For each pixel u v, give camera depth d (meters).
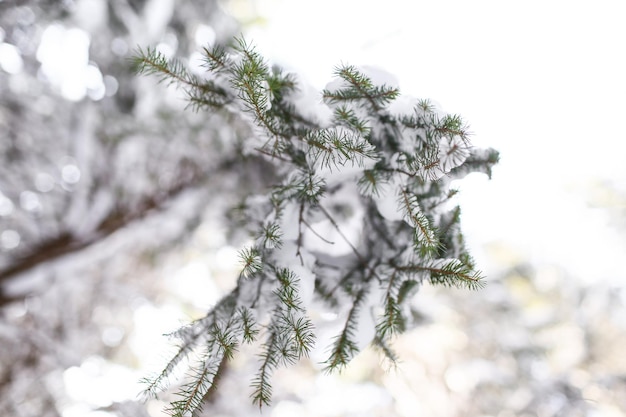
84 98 4.35
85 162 4.33
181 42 4.66
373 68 1.82
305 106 1.75
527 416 6.36
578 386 6.40
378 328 1.81
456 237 1.83
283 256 1.77
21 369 4.26
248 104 1.59
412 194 1.68
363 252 1.88
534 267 7.07
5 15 3.83
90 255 4.45
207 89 1.73
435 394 6.52
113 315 5.38
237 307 1.71
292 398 5.26
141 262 5.51
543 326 6.69
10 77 4.27
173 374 1.59
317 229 1.84
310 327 1.60
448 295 6.50
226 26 4.81
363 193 1.70
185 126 3.84
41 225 4.48
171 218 4.62
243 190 3.90
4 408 4.11
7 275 4.15
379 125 1.74
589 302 6.89
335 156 1.63
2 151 4.53
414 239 1.63
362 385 6.22
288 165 2.00
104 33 4.23
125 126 4.10
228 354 1.52
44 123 4.52
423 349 6.61
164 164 4.52
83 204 4.41
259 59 1.52
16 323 4.60
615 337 6.72
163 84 3.87
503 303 6.61
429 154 1.61
